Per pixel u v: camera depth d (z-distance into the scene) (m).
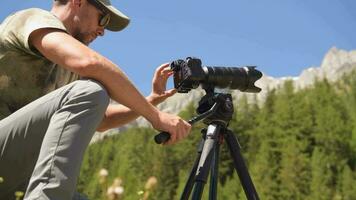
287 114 105.88
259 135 107.44
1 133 2.41
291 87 123.44
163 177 97.88
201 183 2.71
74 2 2.91
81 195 2.95
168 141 2.60
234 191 85.44
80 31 2.96
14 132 2.40
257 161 97.75
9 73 2.72
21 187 2.62
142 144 119.31
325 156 95.44
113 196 3.08
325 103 110.00
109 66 2.44
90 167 128.50
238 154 2.92
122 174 109.19
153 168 100.31
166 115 2.60
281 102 114.88
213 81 2.98
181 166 98.44
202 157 2.80
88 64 2.39
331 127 102.31
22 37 2.57
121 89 2.46
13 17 2.72
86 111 2.28
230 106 2.96
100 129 3.42
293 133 102.62
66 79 3.02
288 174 92.06
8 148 2.42
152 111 2.55
